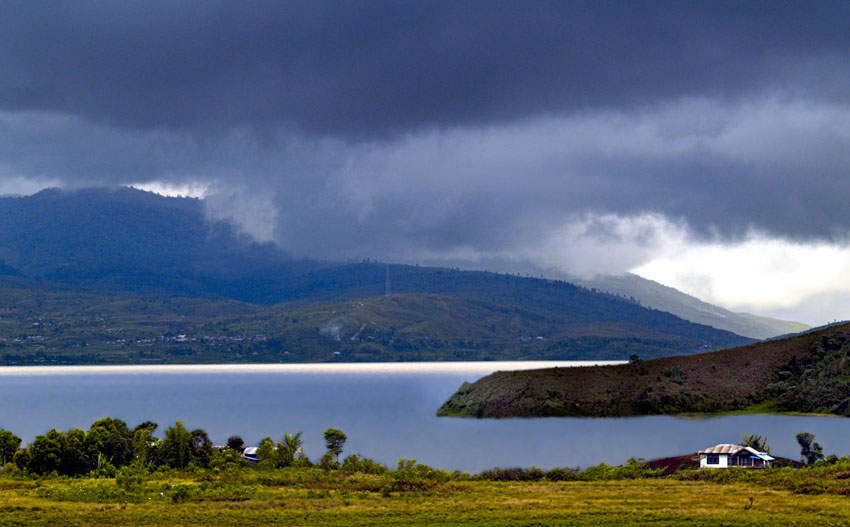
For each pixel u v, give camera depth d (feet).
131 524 219.41
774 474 293.02
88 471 339.16
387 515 229.66
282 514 230.48
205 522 222.07
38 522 219.82
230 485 281.95
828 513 219.20
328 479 296.30
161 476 315.78
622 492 263.49
